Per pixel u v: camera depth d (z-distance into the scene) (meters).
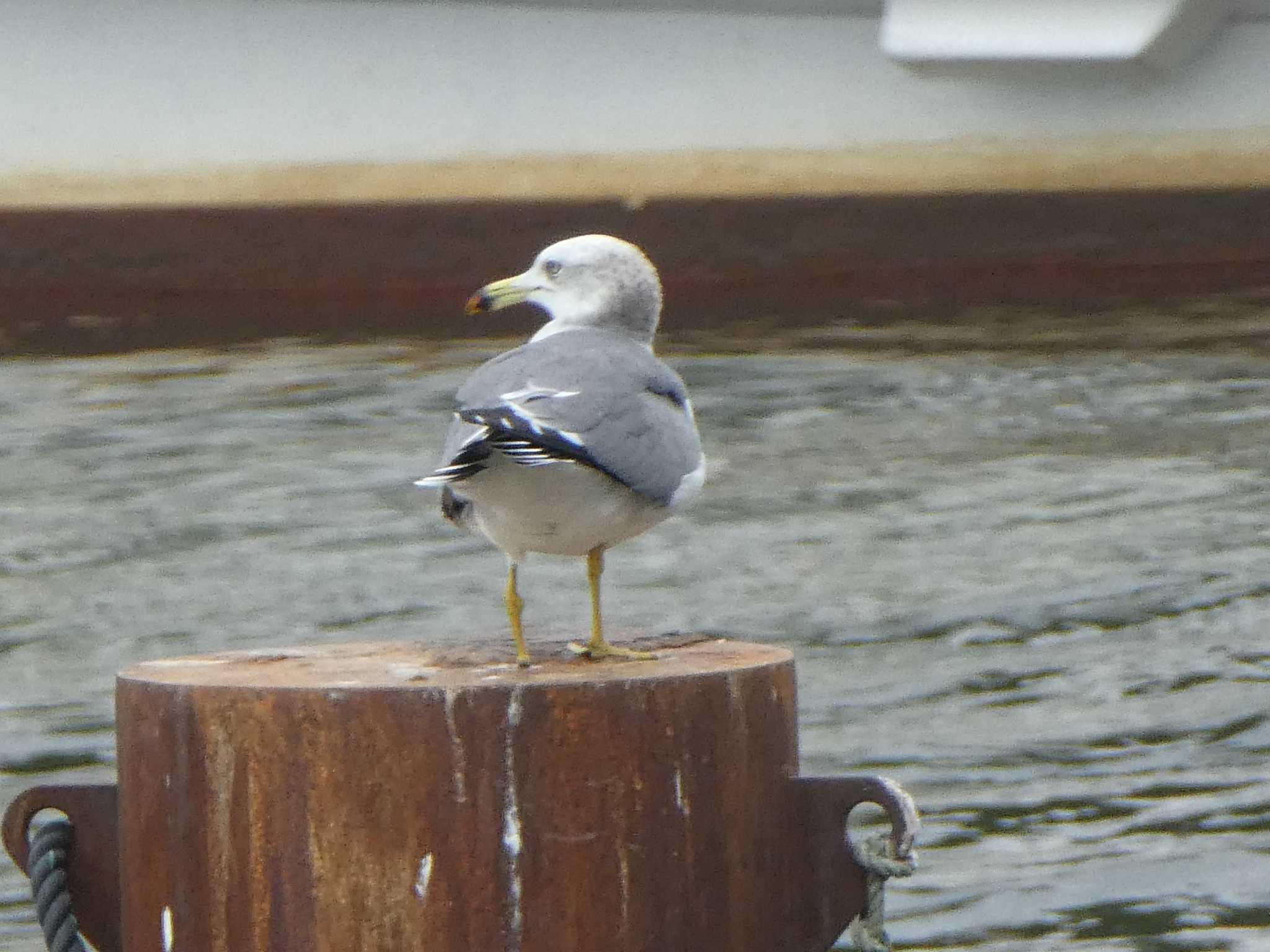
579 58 24.55
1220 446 18.11
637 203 24.92
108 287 24.84
